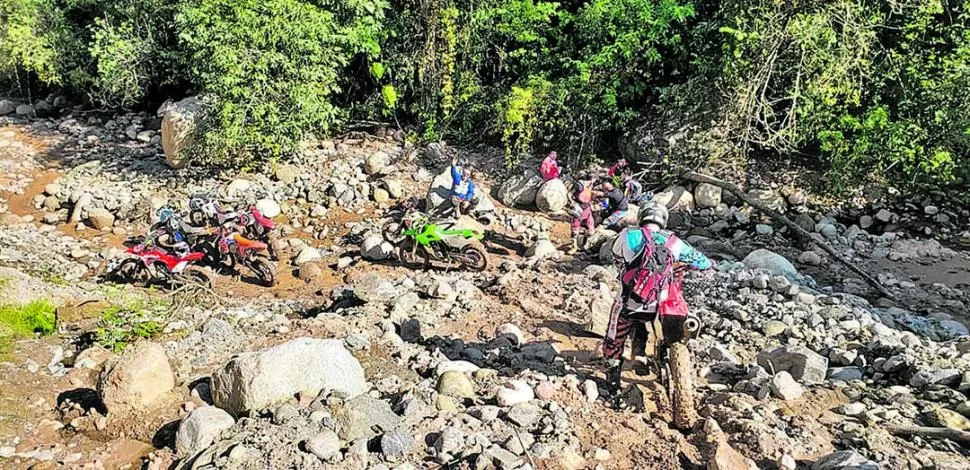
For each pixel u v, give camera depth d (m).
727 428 5.41
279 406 5.23
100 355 6.55
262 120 12.60
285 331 7.17
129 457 5.05
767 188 12.74
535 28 14.54
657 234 5.57
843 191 12.54
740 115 12.38
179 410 5.57
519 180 12.77
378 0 14.04
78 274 9.64
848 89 12.02
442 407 5.45
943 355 6.86
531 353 6.66
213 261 10.07
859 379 6.41
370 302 8.08
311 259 10.35
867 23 12.08
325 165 13.41
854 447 5.13
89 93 16.45
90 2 16.48
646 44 13.31
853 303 8.71
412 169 13.45
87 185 12.70
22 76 17.81
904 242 11.55
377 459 4.82
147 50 15.63
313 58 12.68
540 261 10.14
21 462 4.98
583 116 13.63
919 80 12.39
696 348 7.02
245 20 12.03
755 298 8.31
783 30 11.84
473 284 9.02
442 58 14.42
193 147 12.95
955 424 5.34
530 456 4.86
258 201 12.01
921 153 12.05
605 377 6.26
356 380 5.72
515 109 13.18
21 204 12.39
